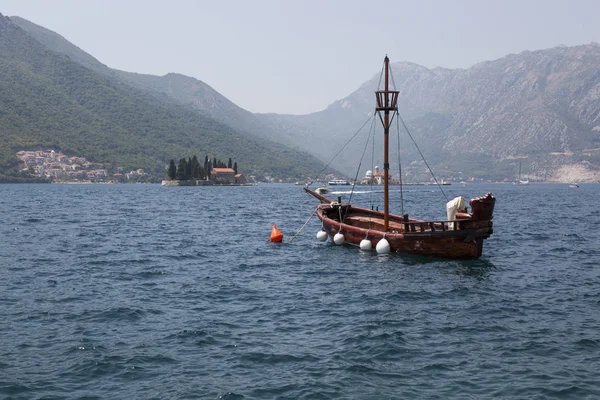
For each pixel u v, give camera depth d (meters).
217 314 21.34
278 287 26.61
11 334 18.39
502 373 15.16
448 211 35.81
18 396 13.48
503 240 46.69
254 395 13.70
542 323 20.11
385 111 36.81
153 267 32.34
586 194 199.50
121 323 19.88
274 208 98.69
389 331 18.95
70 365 15.59
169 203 116.81
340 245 41.50
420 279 28.70
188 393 13.79
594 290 25.97
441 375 15.05
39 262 33.66
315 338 18.23
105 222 64.44
